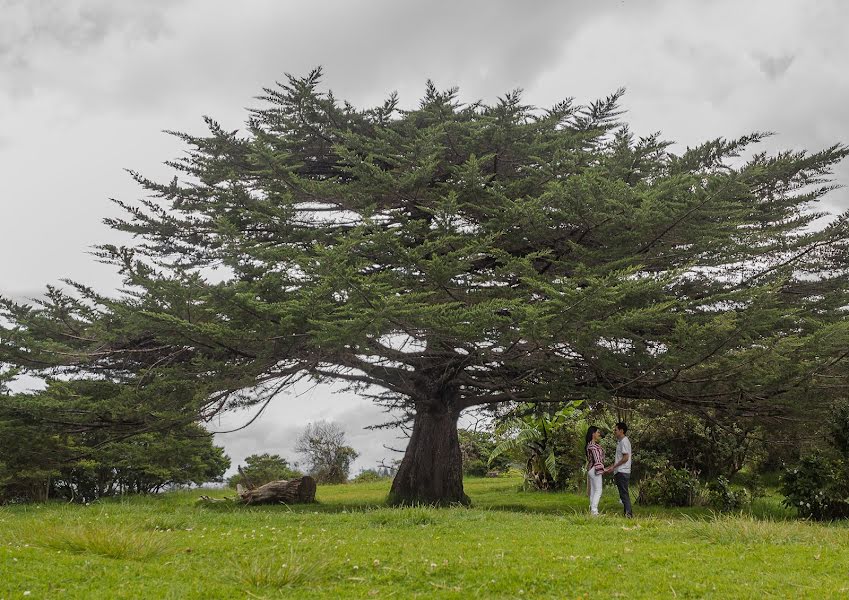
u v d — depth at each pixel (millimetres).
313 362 15344
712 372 15039
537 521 11016
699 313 15570
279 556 7332
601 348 14367
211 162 17469
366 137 16875
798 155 16156
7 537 8094
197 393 14148
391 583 6457
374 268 16250
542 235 15094
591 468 13781
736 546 8242
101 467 20969
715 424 18062
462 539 8805
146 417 15516
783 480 15828
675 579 6527
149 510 12906
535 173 15281
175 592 5742
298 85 17453
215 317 13984
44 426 15188
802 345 13391
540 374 17109
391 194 16000
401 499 17641
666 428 20453
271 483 17734
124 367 17062
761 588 6234
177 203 17625
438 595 6000
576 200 13672
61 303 15125
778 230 16625
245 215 16047
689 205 13625
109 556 7203
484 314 12336
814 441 16016
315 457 34500
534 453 23172
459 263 13164
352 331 12164
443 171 17312
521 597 5961
